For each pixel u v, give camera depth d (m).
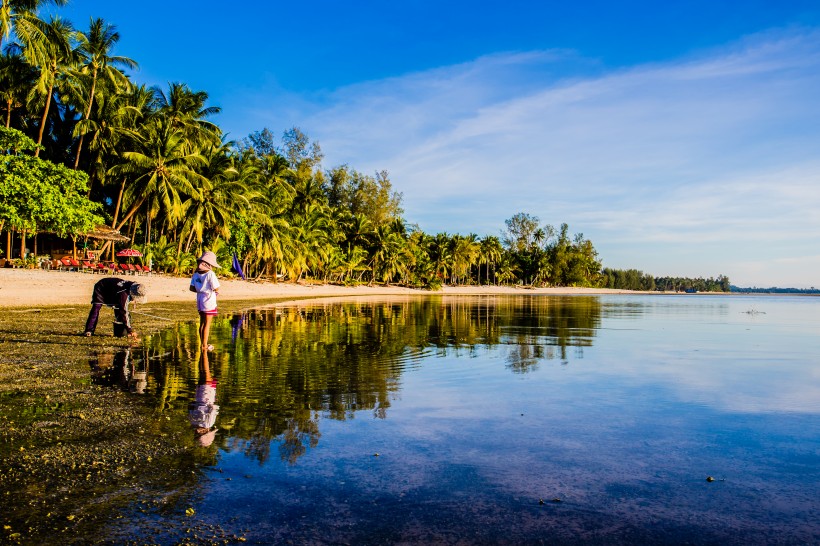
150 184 36.41
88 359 8.15
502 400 6.05
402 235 87.25
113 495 3.25
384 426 4.89
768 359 9.78
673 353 10.59
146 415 5.03
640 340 13.16
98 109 35.25
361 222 76.75
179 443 4.23
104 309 18.36
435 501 3.28
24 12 25.12
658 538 2.84
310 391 6.29
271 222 49.12
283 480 3.55
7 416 4.91
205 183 39.72
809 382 7.39
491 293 93.38
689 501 3.34
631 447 4.40
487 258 122.50
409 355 9.60
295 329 14.25
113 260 38.88
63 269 30.86
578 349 11.00
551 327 17.03
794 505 3.30
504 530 2.91
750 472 3.86
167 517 2.98
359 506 3.18
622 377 7.63
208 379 6.85
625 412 5.57
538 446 4.39
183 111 41.19
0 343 9.39
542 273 139.12
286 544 2.70
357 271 81.88
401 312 24.69
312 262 61.09
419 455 4.12
